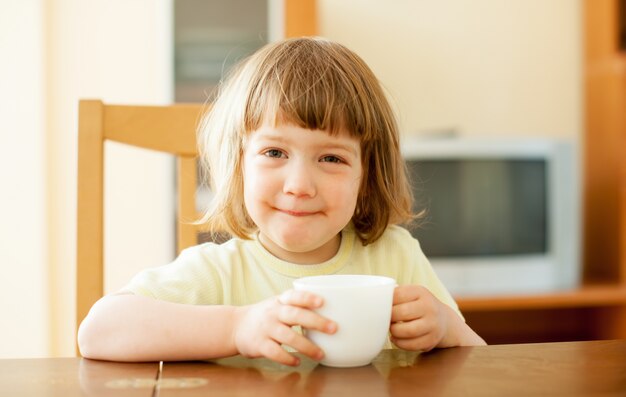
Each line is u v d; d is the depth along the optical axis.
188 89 2.47
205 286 0.84
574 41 2.88
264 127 0.75
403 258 0.94
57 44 2.50
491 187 2.49
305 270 0.87
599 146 2.74
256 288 0.87
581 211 2.85
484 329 2.80
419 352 0.61
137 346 0.60
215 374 0.53
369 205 0.89
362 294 0.54
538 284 2.53
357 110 0.77
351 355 0.54
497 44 2.84
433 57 2.80
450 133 2.64
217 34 2.48
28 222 2.42
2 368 0.55
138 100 2.54
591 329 2.76
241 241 0.90
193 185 1.10
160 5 2.45
